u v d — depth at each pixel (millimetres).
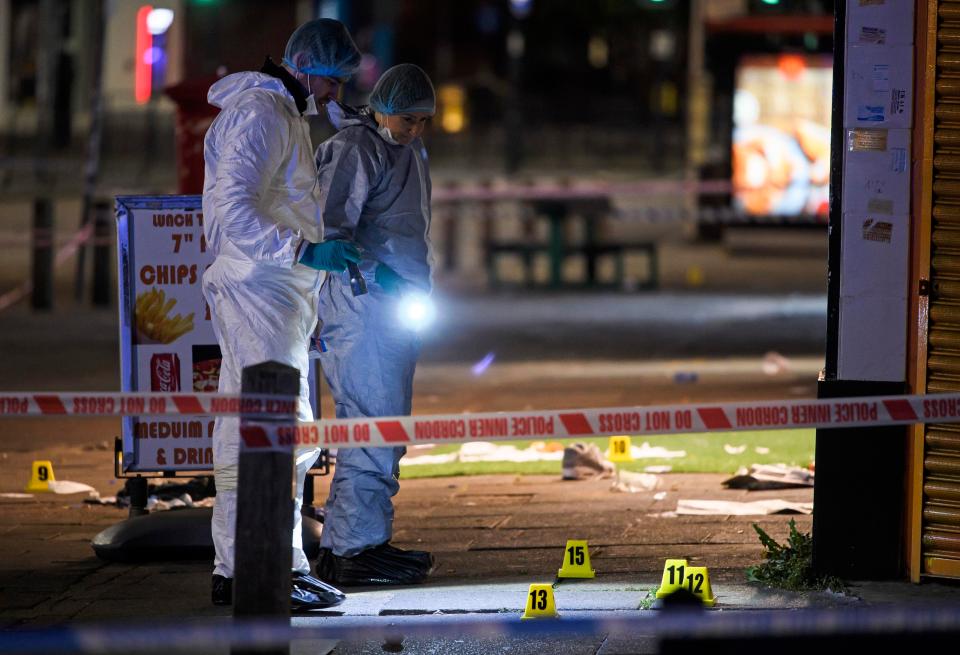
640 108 138375
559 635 15258
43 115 93000
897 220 16797
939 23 16516
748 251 77188
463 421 13969
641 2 131500
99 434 29656
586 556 17766
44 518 21984
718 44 76438
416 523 21000
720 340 43125
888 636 14234
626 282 61656
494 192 75000
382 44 135375
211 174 16359
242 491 13086
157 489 22766
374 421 13914
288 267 16125
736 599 16406
